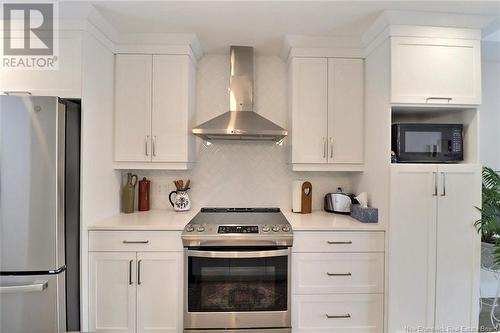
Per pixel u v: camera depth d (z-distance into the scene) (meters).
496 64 3.01
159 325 2.03
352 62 2.41
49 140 1.70
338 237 2.06
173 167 2.40
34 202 1.70
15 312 1.72
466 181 1.98
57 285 1.73
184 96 2.37
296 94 2.41
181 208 2.58
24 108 1.69
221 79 2.73
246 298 2.01
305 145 2.41
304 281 2.06
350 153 2.42
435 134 2.08
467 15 1.96
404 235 1.97
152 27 2.20
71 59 1.93
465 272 1.97
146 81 2.36
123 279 2.02
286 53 2.56
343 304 2.06
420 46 2.00
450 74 2.01
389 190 1.98
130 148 2.36
